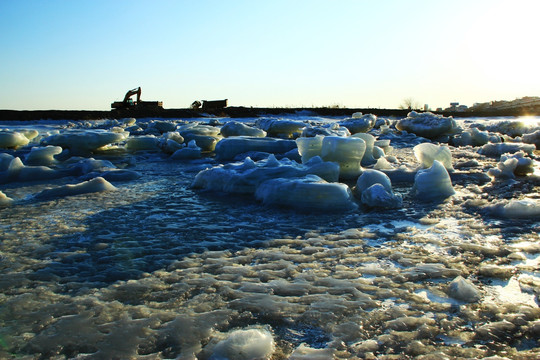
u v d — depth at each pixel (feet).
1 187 20.40
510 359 6.07
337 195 14.85
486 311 7.45
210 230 12.63
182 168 26.89
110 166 24.77
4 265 9.97
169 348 6.50
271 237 11.87
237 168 18.89
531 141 37.55
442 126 45.83
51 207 15.74
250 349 6.28
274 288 8.52
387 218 13.66
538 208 13.38
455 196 16.66
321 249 10.81
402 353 6.26
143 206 15.81
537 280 8.69
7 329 7.12
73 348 6.56
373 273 9.21
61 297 8.27
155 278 9.14
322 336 6.75
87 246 11.28
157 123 54.70
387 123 63.21
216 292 8.39
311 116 106.32
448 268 9.39
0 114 75.36
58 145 33.04
